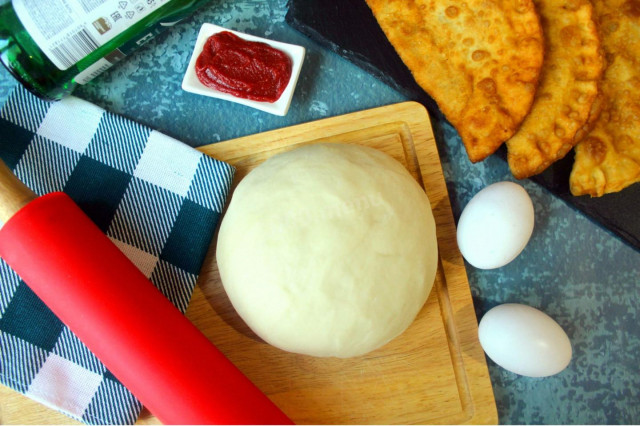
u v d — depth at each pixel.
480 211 0.99
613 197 1.11
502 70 1.00
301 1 1.12
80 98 1.10
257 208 0.95
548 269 1.15
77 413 1.01
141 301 0.88
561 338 1.01
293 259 0.91
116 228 1.05
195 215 1.06
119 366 0.86
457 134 1.15
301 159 0.98
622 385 1.15
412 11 1.03
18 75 0.98
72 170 1.06
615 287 1.15
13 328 1.01
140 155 1.06
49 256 0.85
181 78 1.15
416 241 0.96
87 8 0.91
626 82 1.04
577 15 1.00
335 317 0.92
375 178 0.96
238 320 1.08
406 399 1.08
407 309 0.96
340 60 1.16
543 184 1.12
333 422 1.07
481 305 1.15
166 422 0.87
